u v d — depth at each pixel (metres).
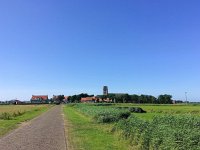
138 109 78.38
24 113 77.44
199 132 16.61
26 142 24.69
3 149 21.12
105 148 21.72
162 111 77.88
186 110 76.94
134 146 21.12
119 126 29.89
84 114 73.19
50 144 23.62
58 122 47.88
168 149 16.08
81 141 25.31
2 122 46.34
